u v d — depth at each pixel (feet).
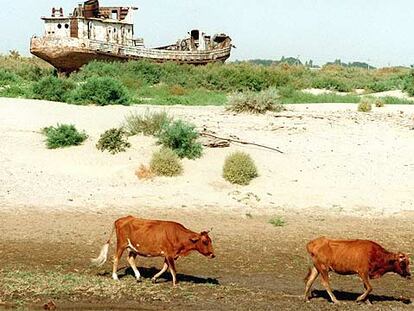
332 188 107.96
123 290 65.46
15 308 60.29
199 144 118.93
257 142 128.26
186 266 75.72
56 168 113.09
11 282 67.05
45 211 95.25
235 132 135.33
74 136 123.24
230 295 65.16
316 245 63.67
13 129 131.64
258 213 97.71
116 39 313.73
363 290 69.21
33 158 116.88
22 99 160.66
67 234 86.63
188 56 329.52
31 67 291.38
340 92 267.18
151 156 116.88
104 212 96.07
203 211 97.45
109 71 257.14
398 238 89.20
